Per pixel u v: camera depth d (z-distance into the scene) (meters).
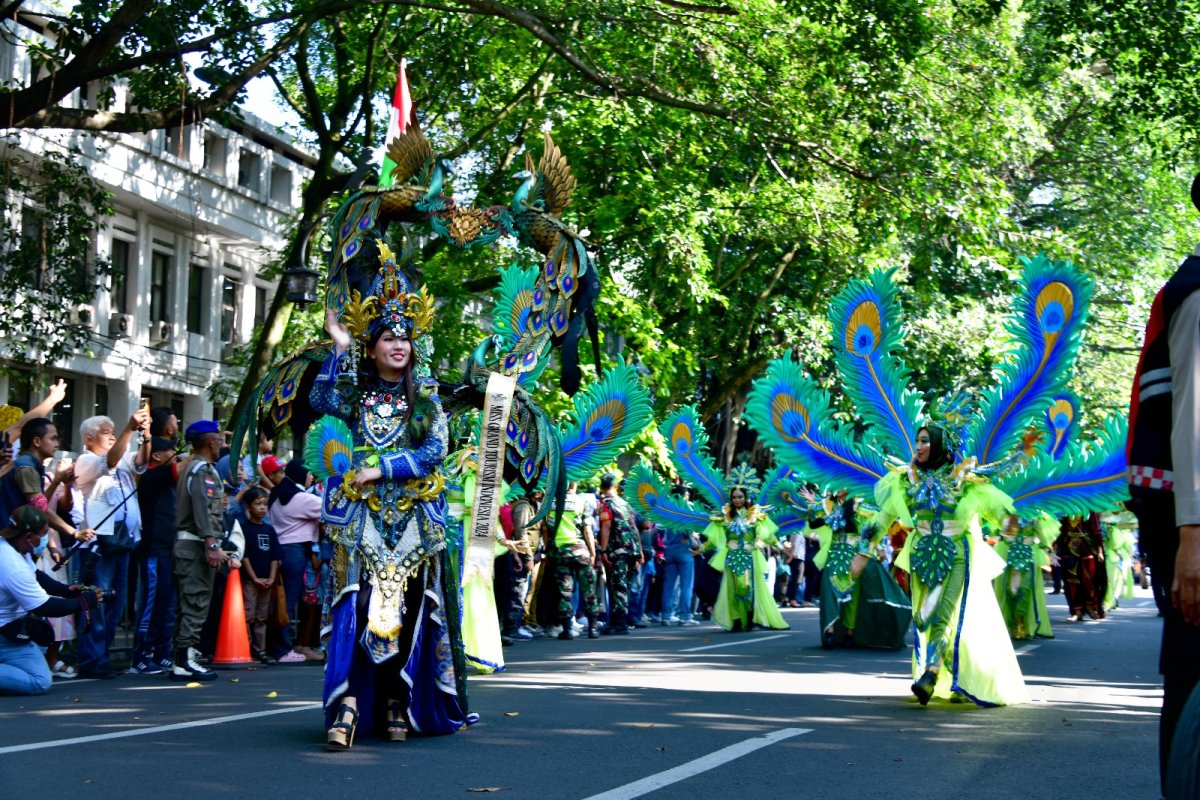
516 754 6.54
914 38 18.19
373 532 6.82
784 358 10.60
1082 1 19.27
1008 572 15.83
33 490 9.81
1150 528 3.93
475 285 23.30
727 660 12.50
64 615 9.27
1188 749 3.71
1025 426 9.90
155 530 10.96
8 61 25.58
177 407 34.38
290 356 7.20
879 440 10.27
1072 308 9.70
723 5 19.17
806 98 19.62
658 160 22.89
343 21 21.86
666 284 25.69
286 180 37.44
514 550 14.16
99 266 17.62
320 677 10.71
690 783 5.86
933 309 27.83
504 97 23.34
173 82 16.48
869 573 14.08
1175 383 3.77
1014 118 23.94
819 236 23.34
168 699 8.88
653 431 21.72
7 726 7.43
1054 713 8.59
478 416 8.23
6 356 26.56
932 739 7.34
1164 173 31.91
